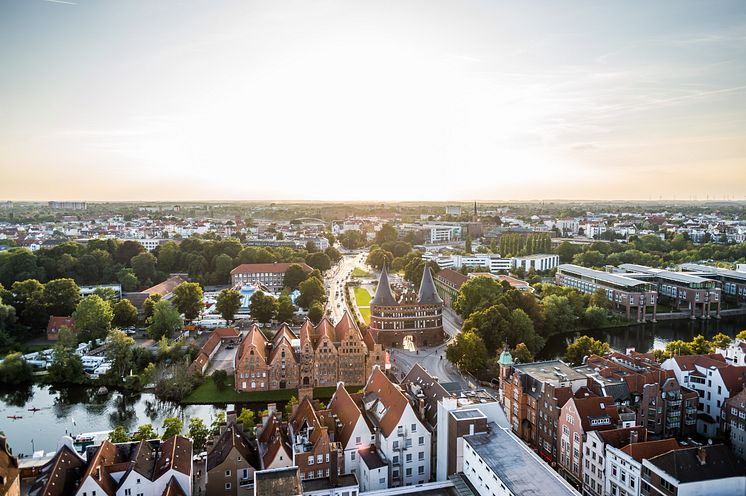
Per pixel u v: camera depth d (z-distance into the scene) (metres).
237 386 174.62
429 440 114.19
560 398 125.38
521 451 97.88
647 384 131.12
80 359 196.38
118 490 95.81
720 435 136.38
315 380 178.38
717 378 141.62
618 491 103.88
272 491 88.06
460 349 186.62
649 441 108.38
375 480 107.44
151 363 186.12
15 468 104.00
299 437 109.38
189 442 110.94
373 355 179.88
